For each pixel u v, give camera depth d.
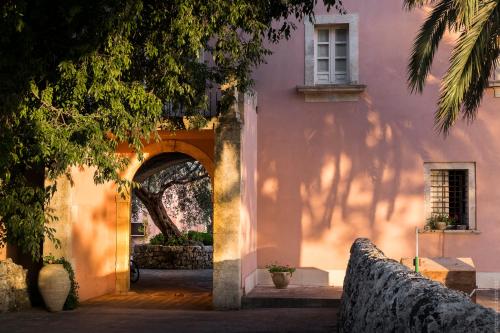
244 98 12.94
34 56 8.53
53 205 12.55
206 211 27.39
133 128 8.99
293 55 14.98
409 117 14.65
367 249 7.78
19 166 10.62
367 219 14.62
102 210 14.67
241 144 12.51
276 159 14.93
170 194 28.39
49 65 8.77
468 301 3.36
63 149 8.28
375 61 14.77
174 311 11.96
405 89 14.66
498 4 9.72
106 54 8.44
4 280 11.78
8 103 7.94
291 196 14.85
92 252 14.02
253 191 14.35
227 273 12.25
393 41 14.74
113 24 8.07
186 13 8.37
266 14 9.75
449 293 3.61
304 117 14.88
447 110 10.20
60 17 8.39
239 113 12.77
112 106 8.41
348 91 14.59
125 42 8.21
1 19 7.67
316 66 15.05
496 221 14.34
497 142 14.41
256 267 14.76
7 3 7.59
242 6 8.62
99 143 8.59
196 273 20.64
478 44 9.80
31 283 12.74
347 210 14.69
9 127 8.27
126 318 10.93
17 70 8.05
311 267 14.70
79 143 8.61
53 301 11.64
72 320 10.68
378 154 14.66
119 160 9.49
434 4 14.62
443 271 9.63
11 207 10.42
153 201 23.34
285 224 14.83
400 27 14.73
